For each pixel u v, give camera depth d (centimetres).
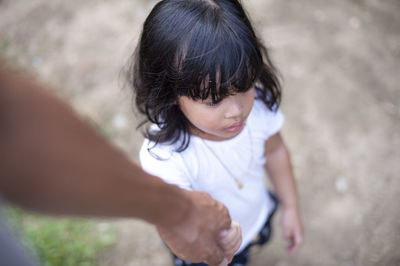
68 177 41
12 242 49
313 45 325
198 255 79
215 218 81
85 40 355
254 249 232
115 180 48
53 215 44
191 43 91
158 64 99
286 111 288
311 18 345
